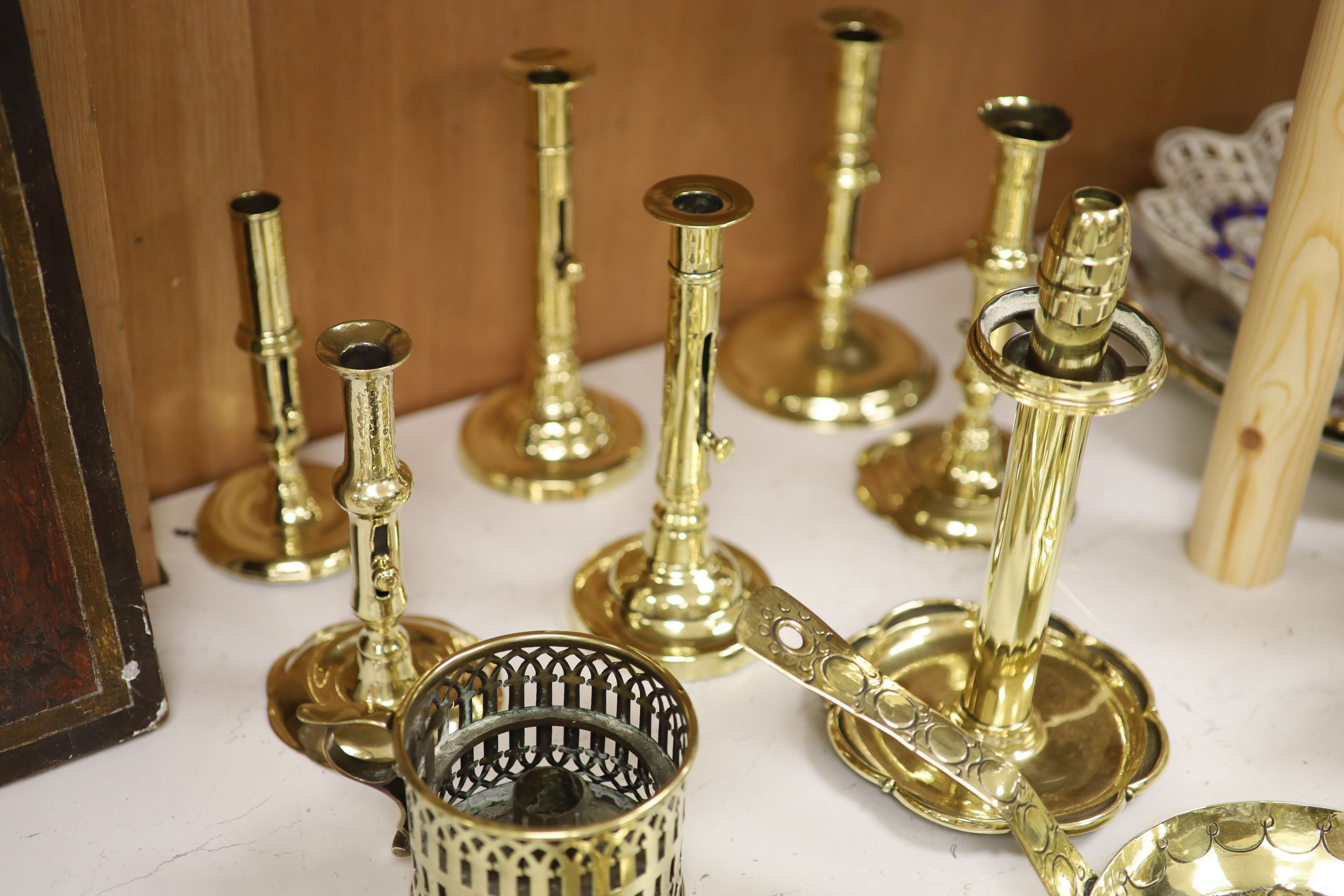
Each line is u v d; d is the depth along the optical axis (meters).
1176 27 1.12
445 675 0.60
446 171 0.89
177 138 0.77
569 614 0.80
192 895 0.63
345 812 0.67
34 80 0.59
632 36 0.92
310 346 0.90
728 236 1.04
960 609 0.78
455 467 0.92
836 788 0.69
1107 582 0.83
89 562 0.66
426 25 0.83
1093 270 0.56
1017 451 0.62
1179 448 0.95
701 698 0.75
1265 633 0.80
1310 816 0.64
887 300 1.12
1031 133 0.79
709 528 0.87
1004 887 0.64
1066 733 0.71
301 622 0.79
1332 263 0.71
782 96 1.00
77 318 0.63
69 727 0.68
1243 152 1.08
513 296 0.98
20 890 0.62
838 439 0.96
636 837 0.54
